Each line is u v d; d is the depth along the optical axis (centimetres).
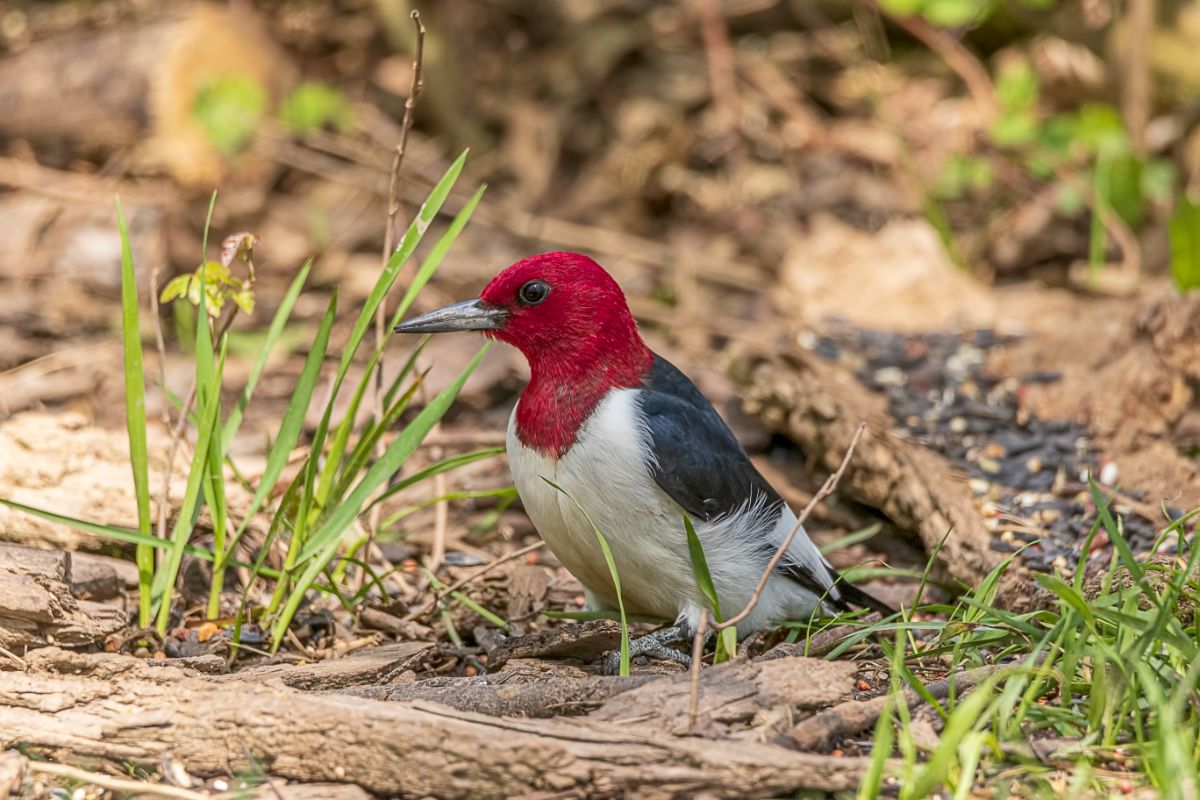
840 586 858
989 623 735
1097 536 948
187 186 1538
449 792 625
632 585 796
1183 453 1077
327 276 1455
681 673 700
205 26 1575
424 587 912
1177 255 1154
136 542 782
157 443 992
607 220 1611
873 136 1661
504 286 780
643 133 1673
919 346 1234
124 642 775
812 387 1090
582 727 636
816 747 648
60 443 973
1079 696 681
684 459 755
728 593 788
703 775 612
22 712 660
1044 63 1614
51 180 1511
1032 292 1360
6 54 1616
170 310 1380
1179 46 1497
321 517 816
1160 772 585
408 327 795
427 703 654
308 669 752
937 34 1677
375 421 863
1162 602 670
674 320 1373
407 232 779
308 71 1742
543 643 784
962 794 577
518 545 1002
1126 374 1116
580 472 759
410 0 1648
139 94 1524
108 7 1675
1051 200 1486
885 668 739
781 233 1545
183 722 652
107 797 630
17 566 739
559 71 1770
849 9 1791
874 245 1382
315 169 1598
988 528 963
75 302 1377
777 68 1775
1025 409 1127
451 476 1089
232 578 897
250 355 1292
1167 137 1512
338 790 632
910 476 998
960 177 1505
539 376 783
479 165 1658
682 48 1786
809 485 1075
